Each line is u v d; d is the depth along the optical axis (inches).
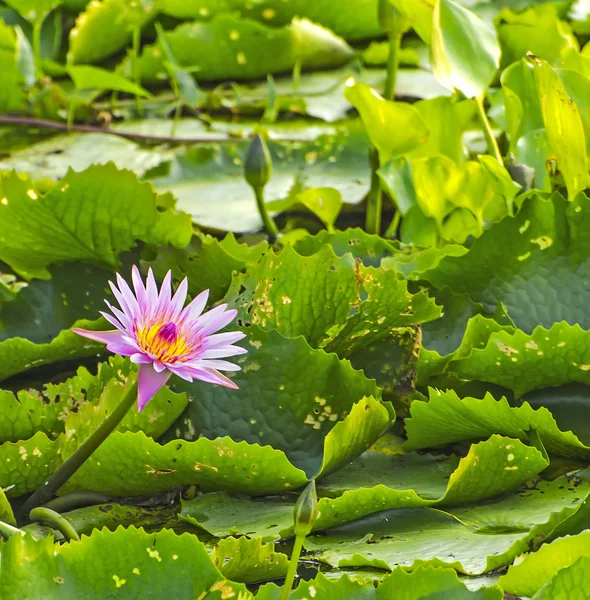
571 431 108.7
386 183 120.7
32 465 105.3
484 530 103.7
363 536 104.0
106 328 110.7
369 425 106.0
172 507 106.2
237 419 107.4
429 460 108.4
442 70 114.6
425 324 112.4
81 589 98.4
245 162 122.6
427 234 120.3
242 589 98.7
